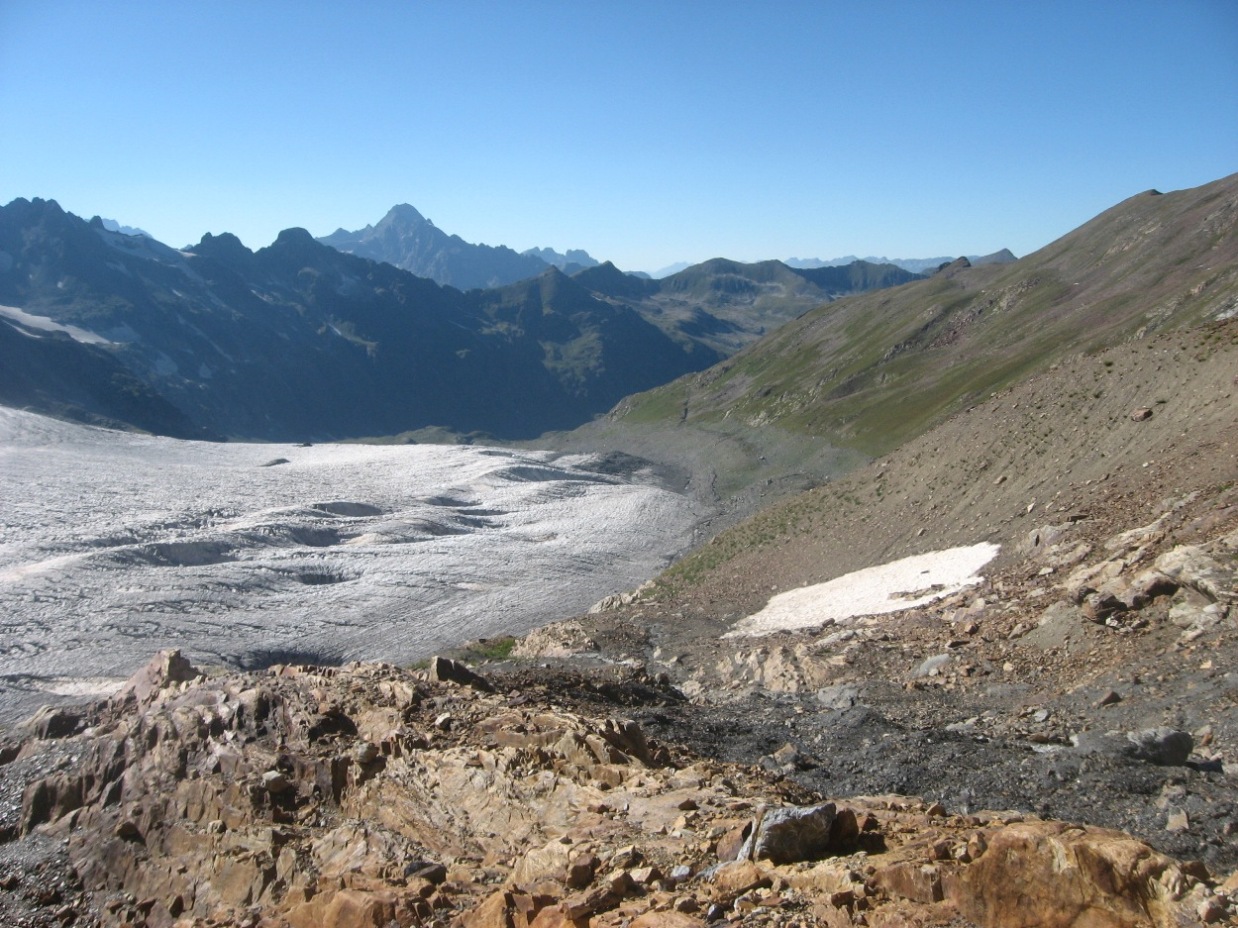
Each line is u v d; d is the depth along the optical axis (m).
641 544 104.88
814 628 35.22
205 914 15.28
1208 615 20.58
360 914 11.73
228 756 18.94
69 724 27.70
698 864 10.22
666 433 197.75
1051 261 165.62
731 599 48.81
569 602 79.94
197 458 156.00
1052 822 8.79
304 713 19.30
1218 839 12.77
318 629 70.38
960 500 46.19
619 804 12.76
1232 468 29.19
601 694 24.92
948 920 7.88
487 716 17.97
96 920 16.78
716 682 30.50
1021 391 51.50
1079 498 36.41
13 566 78.69
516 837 13.18
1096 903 7.57
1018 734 18.78
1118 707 18.64
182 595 74.12
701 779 13.51
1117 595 23.48
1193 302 96.94
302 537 99.62
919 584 37.84
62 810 21.41
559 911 9.56
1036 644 24.08
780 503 65.62
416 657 65.75
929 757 17.55
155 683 27.61
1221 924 7.01
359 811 15.95
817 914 8.33
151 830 18.58
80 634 63.66
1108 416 41.88
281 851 15.23
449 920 10.97
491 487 140.12
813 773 17.91
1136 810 14.05
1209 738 16.00
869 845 9.83
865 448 125.56
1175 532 25.75
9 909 17.62
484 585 84.94
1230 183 140.50
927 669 25.44
